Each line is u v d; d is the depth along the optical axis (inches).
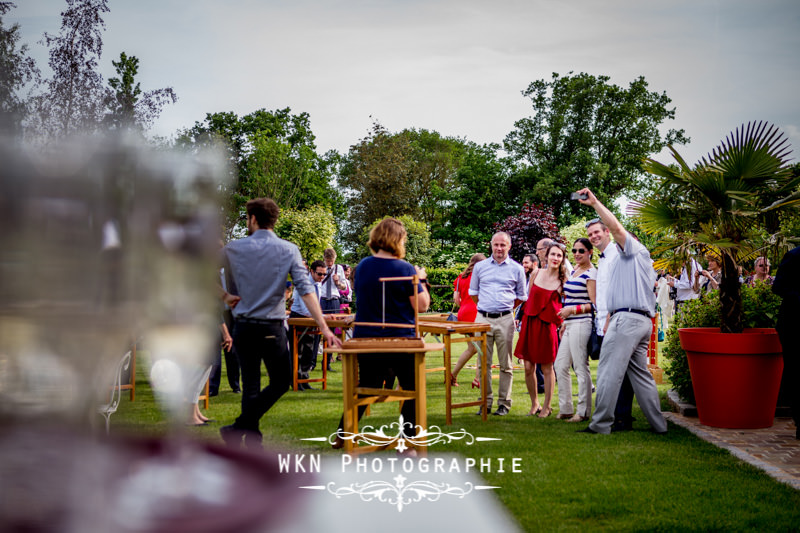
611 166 1653.5
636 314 221.1
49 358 17.1
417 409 172.1
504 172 1812.3
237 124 1734.7
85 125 20.3
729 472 169.0
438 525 32.9
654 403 223.3
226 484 19.9
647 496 145.7
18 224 17.0
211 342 21.0
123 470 18.8
